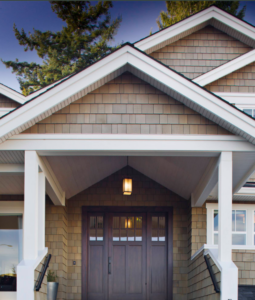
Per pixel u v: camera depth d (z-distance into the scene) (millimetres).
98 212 8797
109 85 5855
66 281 8422
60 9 18781
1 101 8523
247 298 6645
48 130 5734
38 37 18438
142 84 5867
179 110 5809
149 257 8695
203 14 8242
